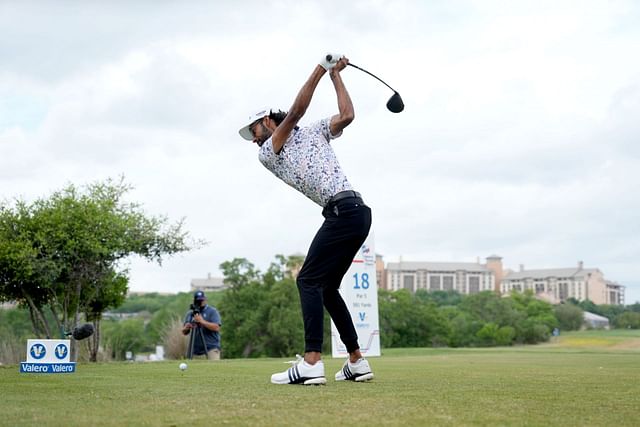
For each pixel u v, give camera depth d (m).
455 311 76.38
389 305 65.94
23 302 10.83
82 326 5.39
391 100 4.43
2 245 9.50
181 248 11.42
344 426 2.27
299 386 3.84
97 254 10.08
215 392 3.42
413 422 2.37
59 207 10.08
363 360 4.30
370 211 4.02
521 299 87.56
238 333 48.56
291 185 4.08
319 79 3.96
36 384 3.89
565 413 2.68
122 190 11.38
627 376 4.96
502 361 8.39
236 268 50.75
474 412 2.66
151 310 97.00
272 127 4.16
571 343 57.03
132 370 5.54
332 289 4.17
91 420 2.36
